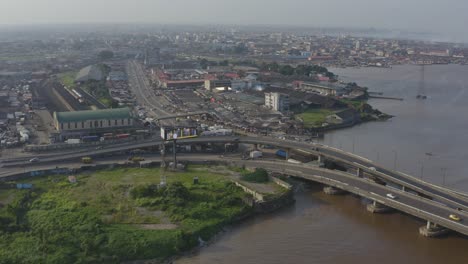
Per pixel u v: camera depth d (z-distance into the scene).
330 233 99.00
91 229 90.56
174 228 94.69
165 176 128.38
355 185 118.56
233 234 97.62
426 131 199.25
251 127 194.88
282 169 134.38
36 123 191.62
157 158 145.88
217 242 93.69
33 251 82.62
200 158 146.75
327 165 145.88
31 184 117.44
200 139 160.25
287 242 94.62
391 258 88.88
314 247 92.75
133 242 87.25
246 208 106.50
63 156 142.00
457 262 87.50
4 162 136.75
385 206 110.44
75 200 107.56
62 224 92.88
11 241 86.19
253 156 151.00
